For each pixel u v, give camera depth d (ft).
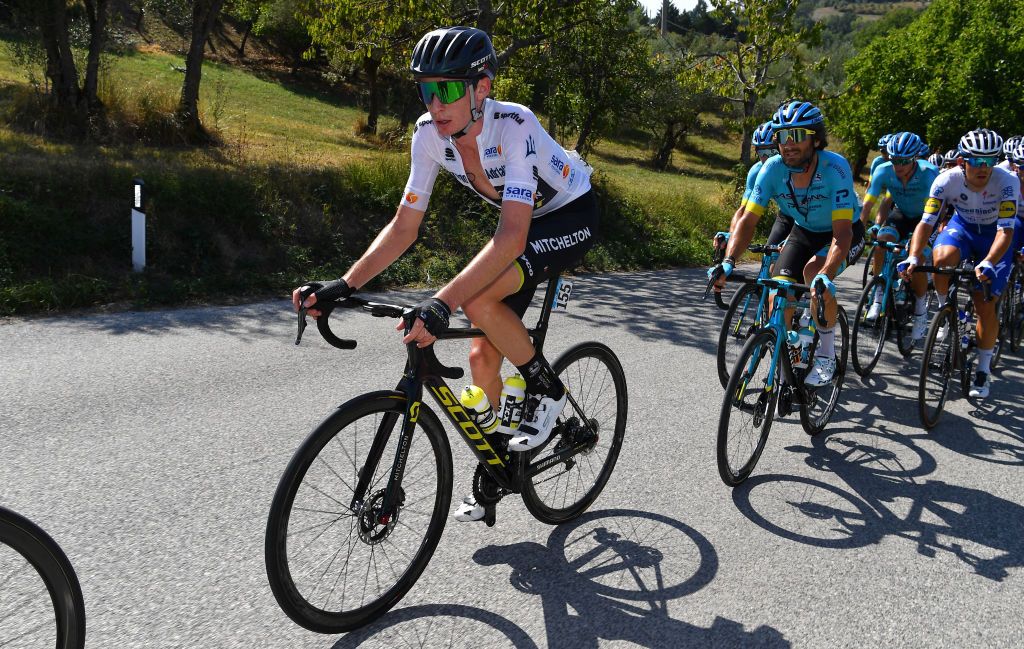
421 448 9.89
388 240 8.27
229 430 12.23
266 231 26.78
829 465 12.61
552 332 20.40
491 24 41.96
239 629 7.36
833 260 12.23
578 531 9.82
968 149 15.23
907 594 8.75
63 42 39.14
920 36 93.04
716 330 22.25
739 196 56.70
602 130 61.93
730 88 70.90
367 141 64.34
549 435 9.03
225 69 105.70
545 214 8.63
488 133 7.72
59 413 12.44
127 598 7.70
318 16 53.78
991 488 11.96
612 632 7.72
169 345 16.87
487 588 8.38
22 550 5.45
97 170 25.44
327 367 15.89
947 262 15.83
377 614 7.70
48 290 19.69
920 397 14.07
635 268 35.22
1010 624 8.27
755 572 9.04
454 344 18.61
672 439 13.19
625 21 56.80
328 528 8.32
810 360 13.35
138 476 10.43
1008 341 22.16
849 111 98.37
